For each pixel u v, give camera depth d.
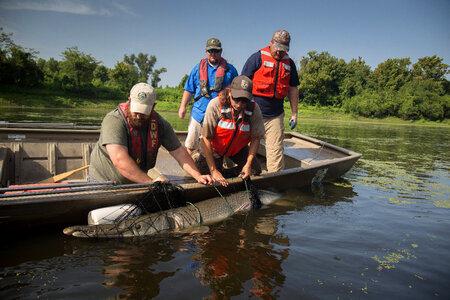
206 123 3.94
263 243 2.98
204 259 2.62
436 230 3.56
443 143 14.87
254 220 3.58
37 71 41.28
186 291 2.16
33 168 4.54
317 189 5.14
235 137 4.04
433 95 53.84
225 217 3.58
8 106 29.53
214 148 4.28
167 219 3.19
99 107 39.00
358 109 52.34
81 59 43.59
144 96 3.00
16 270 2.34
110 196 3.02
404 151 10.69
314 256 2.76
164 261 2.56
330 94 59.56
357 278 2.45
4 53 39.19
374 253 2.90
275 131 5.11
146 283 2.24
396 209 4.29
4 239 2.79
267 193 4.30
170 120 20.06
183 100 5.16
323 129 19.83
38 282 2.20
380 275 2.51
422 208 4.40
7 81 39.09
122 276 2.31
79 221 3.04
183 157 3.68
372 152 9.98
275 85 4.93
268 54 4.93
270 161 5.19
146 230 3.03
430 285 2.40
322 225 3.53
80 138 5.36
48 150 4.66
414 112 51.09
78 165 4.84
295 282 2.34
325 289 2.27
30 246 2.71
